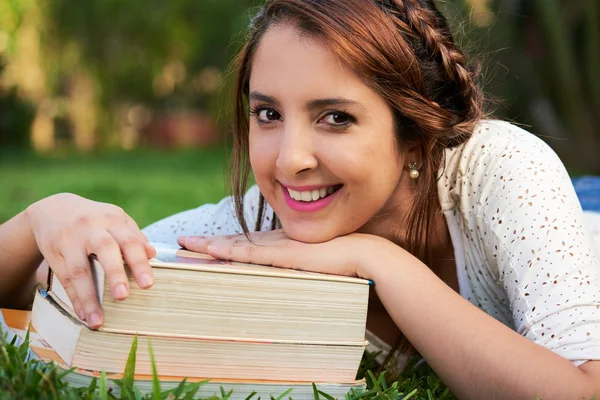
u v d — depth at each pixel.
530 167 1.83
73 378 1.38
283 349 1.49
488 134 1.97
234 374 1.47
